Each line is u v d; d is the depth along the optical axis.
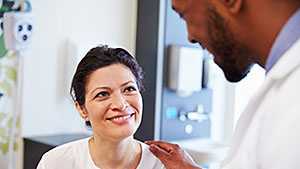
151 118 2.57
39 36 2.29
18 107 2.26
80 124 2.49
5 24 2.11
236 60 0.64
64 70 2.41
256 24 0.60
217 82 2.87
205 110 2.86
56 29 2.36
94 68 1.19
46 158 1.33
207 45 0.66
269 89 0.61
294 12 0.58
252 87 2.54
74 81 1.24
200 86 2.75
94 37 2.50
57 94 2.40
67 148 1.34
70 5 2.40
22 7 2.19
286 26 0.59
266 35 0.60
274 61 0.60
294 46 0.58
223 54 0.64
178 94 2.68
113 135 1.18
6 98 2.24
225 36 0.63
